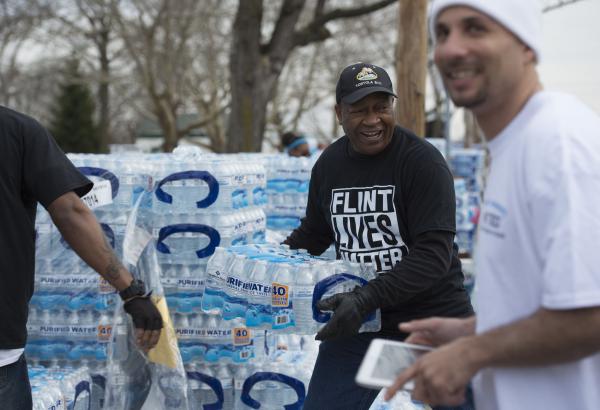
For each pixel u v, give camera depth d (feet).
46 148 10.07
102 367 14.65
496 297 6.41
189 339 14.52
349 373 11.34
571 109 6.21
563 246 5.81
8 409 9.91
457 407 10.43
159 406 12.95
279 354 15.38
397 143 11.00
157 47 95.66
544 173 6.01
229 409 14.70
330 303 10.21
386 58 113.80
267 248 12.71
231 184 14.43
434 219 10.50
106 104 128.57
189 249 14.38
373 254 11.23
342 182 11.39
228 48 104.68
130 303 10.59
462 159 44.37
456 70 6.41
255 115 54.70
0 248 9.68
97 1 89.66
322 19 54.75
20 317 9.91
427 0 26.55
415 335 7.58
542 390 6.30
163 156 16.24
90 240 10.21
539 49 6.41
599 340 5.82
